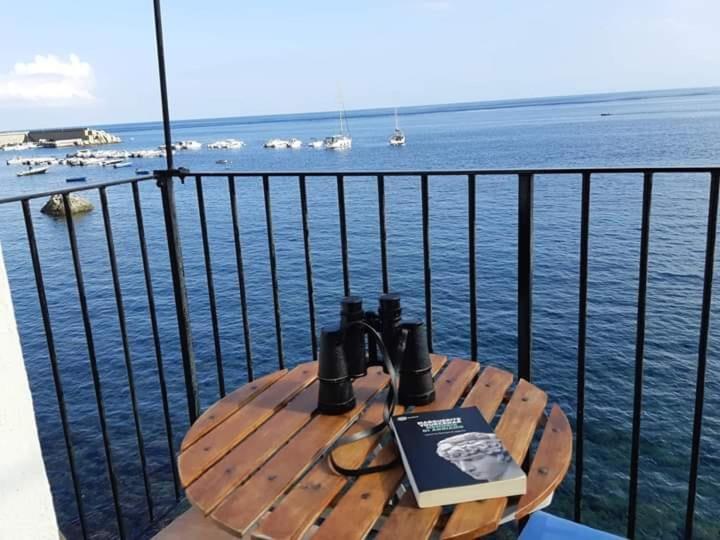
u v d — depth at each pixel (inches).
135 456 290.5
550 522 51.9
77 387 382.3
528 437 50.1
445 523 40.5
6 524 34.4
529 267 70.5
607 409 323.0
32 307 531.5
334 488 43.9
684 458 272.2
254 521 41.0
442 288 507.2
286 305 497.0
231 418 56.6
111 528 225.9
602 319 446.9
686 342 402.9
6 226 899.4
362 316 55.3
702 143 1517.0
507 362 386.3
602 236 665.0
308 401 59.2
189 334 90.4
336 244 649.0
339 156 2033.7
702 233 653.3
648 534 218.7
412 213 769.6
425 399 56.4
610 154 1412.4
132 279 598.5
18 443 34.7
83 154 2871.6
